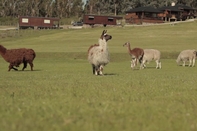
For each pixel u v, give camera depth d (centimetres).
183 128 625
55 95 1062
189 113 762
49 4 15225
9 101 922
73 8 15662
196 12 12081
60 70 2561
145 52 2864
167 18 11062
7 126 603
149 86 1323
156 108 808
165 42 5906
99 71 2009
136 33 7369
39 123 632
